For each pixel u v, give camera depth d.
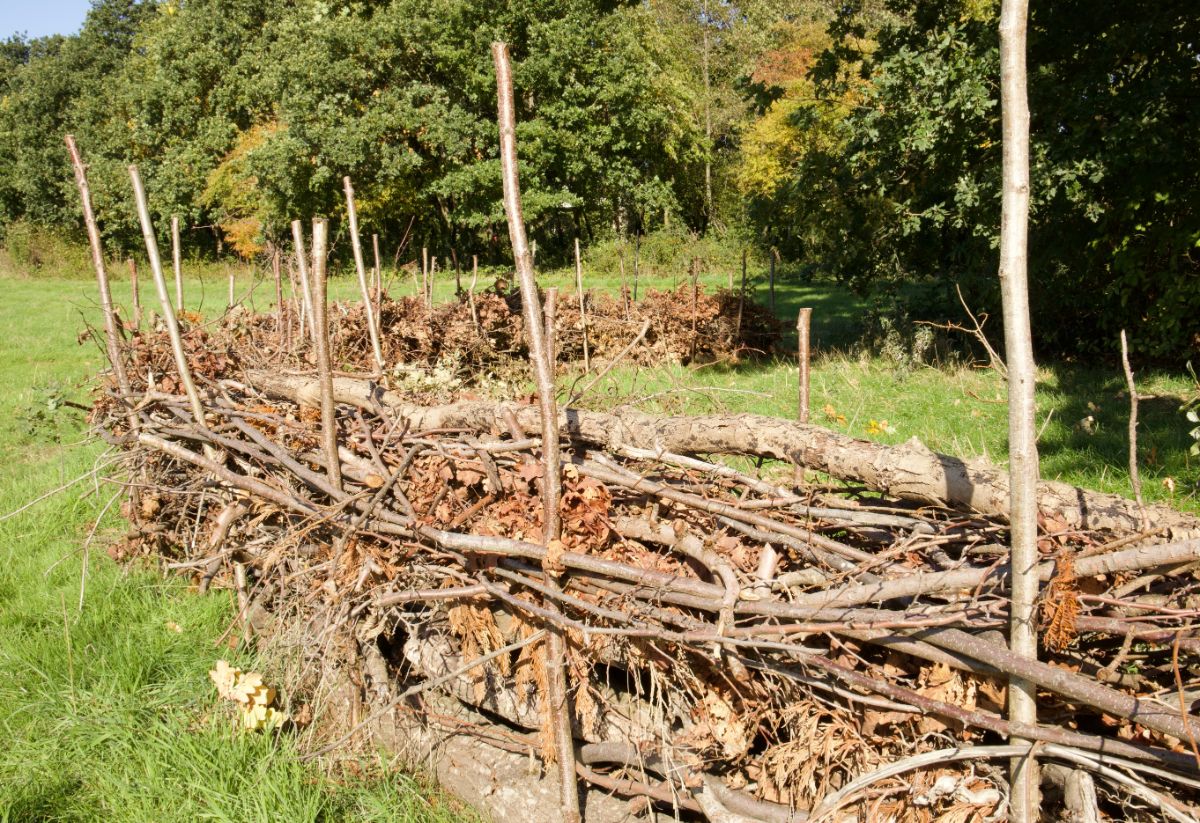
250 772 3.10
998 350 11.34
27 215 42.59
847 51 11.70
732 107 35.19
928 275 14.34
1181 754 1.77
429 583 2.99
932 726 2.09
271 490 3.38
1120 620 1.92
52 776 3.19
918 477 2.34
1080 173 9.27
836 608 2.13
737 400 8.20
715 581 2.46
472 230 28.19
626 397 4.05
